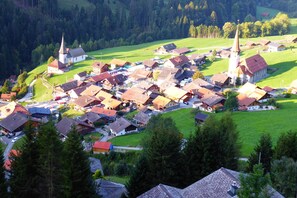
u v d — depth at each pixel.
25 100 189.50
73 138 57.16
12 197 56.88
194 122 126.50
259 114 127.25
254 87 151.75
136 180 67.94
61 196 57.31
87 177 58.28
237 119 123.25
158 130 73.38
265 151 76.38
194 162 71.81
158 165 68.62
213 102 139.12
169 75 184.62
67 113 153.12
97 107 149.38
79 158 57.09
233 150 74.62
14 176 57.31
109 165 96.44
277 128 111.25
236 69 175.25
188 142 74.00
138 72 196.00
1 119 148.25
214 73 196.12
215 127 78.50
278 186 60.69
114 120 140.38
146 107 148.88
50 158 55.06
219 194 52.69
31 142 57.62
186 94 154.25
